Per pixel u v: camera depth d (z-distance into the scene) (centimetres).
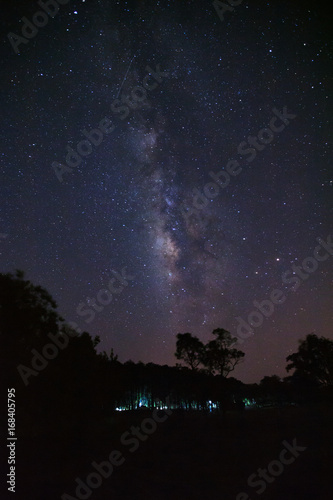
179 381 4172
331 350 4391
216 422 3303
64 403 1784
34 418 1678
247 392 5338
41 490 1083
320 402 4416
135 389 4625
